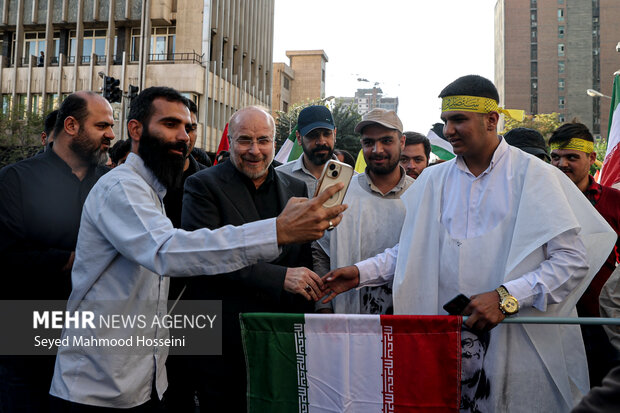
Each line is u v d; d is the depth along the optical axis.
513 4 91.31
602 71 88.81
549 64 90.06
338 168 2.04
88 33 36.69
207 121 36.75
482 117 2.54
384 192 3.47
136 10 35.72
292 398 2.38
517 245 2.37
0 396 2.70
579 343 2.39
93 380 2.14
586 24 88.94
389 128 3.35
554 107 90.00
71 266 2.69
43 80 36.38
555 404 2.35
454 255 2.56
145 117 2.27
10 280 2.71
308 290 2.68
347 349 2.34
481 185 2.58
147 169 2.28
